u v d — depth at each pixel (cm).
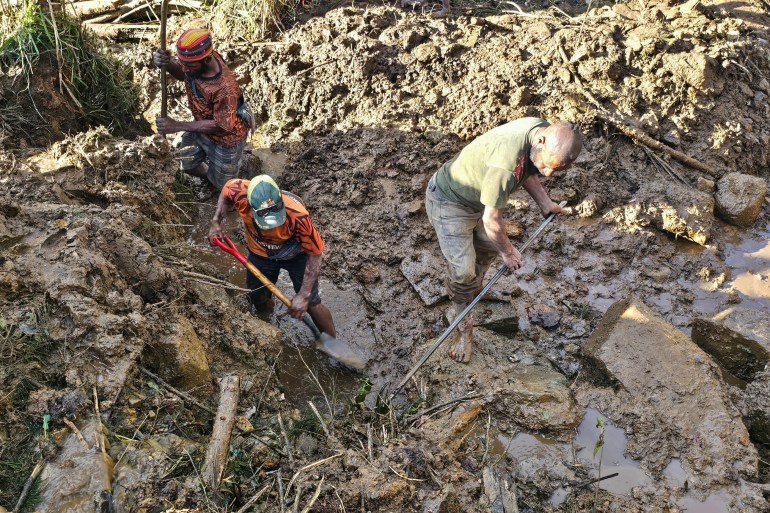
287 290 552
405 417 446
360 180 628
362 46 693
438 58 686
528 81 672
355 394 484
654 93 661
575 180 618
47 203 487
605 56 675
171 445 380
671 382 460
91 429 363
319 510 366
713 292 565
